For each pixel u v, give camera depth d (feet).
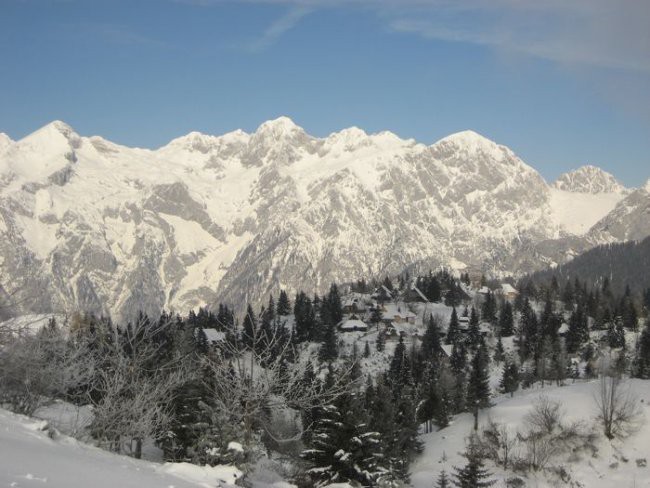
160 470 81.10
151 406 122.01
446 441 343.46
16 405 114.42
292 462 151.74
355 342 567.18
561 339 588.91
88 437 111.24
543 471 298.15
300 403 121.29
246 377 115.75
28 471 57.72
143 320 133.69
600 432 313.73
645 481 282.15
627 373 465.47
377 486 137.28
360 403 143.33
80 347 120.06
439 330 626.23
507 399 405.18
